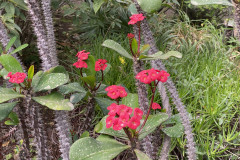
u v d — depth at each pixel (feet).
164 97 6.91
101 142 4.75
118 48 5.68
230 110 8.48
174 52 5.48
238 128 8.19
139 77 4.80
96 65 6.02
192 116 8.16
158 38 12.51
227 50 11.92
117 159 7.27
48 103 4.83
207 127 7.76
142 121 5.20
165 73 4.85
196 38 12.48
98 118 8.63
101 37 12.95
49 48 6.63
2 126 8.00
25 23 11.23
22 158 6.65
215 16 14.15
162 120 4.98
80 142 4.62
